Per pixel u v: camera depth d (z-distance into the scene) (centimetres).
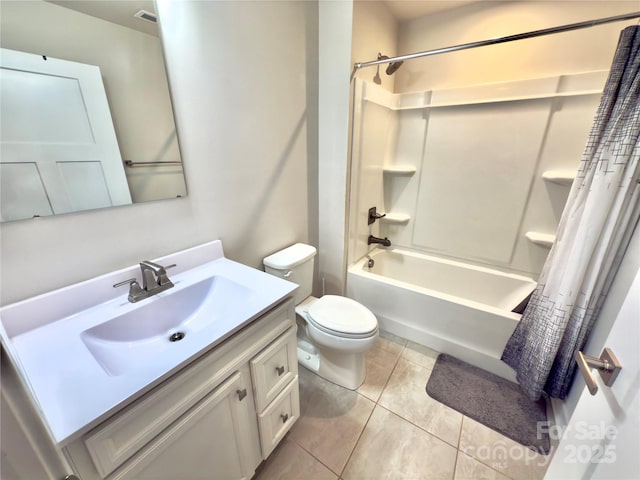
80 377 64
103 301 95
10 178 73
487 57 189
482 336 168
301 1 149
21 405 26
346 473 118
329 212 200
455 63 200
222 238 137
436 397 153
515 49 179
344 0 151
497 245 207
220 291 114
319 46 168
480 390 157
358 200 203
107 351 83
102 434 56
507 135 186
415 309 190
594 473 56
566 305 124
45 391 60
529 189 187
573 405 125
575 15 161
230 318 85
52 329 82
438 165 216
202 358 75
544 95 166
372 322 147
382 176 227
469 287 218
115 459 60
